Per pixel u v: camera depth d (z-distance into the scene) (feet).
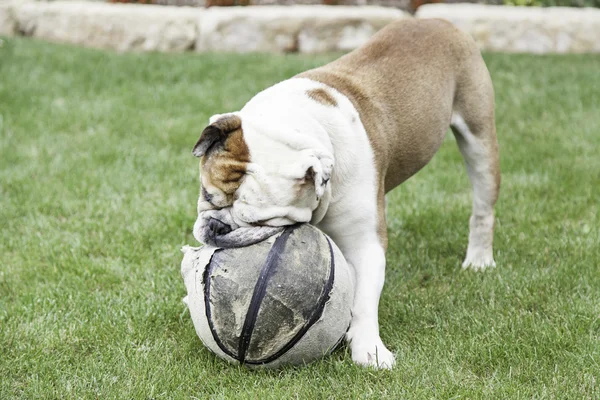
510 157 32.35
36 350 18.07
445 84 20.45
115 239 24.98
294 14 52.19
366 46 20.34
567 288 20.88
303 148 15.33
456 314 19.58
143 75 45.78
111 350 18.10
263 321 15.53
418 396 15.65
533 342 17.95
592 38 51.03
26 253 23.91
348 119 17.31
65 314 19.98
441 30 21.12
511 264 22.91
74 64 47.83
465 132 21.74
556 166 31.14
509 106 39.60
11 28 58.95
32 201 27.96
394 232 25.81
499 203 27.84
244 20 52.80
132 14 54.44
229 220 15.47
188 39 53.72
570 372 16.57
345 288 16.30
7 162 31.86
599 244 23.73
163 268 22.70
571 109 39.06
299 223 16.08
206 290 15.81
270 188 15.12
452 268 23.20
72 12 56.44
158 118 38.14
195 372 16.96
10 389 16.66
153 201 28.07
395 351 18.03
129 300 20.74
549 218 26.43
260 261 15.48
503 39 51.13
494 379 16.38
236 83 43.52
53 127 36.40
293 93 17.08
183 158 32.73
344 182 17.06
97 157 32.30
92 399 16.17
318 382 16.28
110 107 39.52
